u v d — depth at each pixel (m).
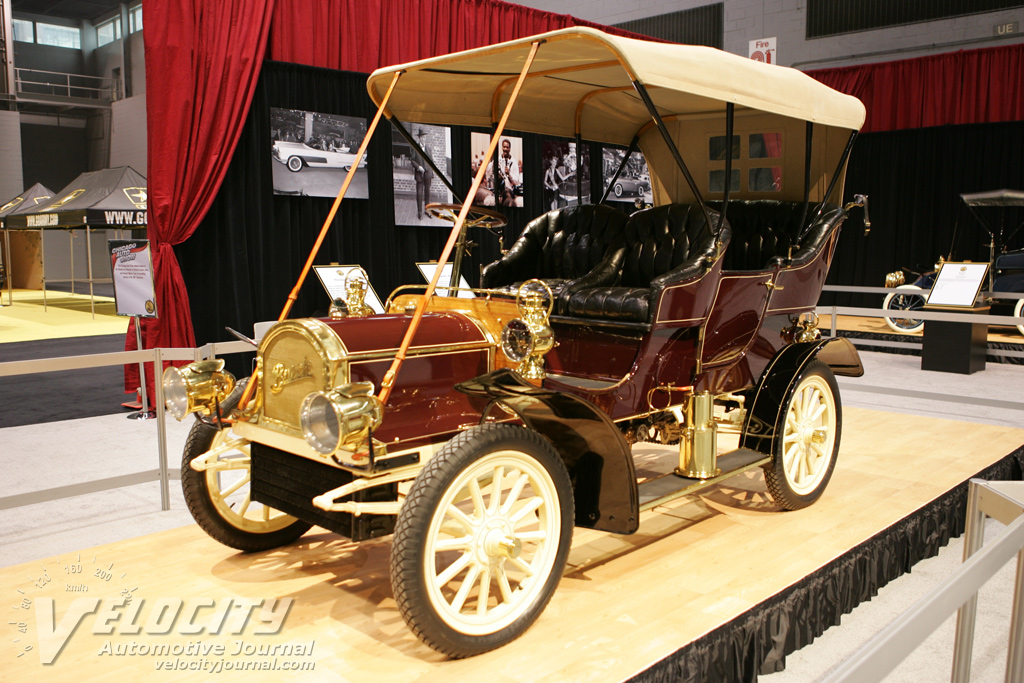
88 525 3.36
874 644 1.10
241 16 5.52
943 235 10.06
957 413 5.48
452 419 2.32
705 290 2.64
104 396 6.29
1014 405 4.77
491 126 3.54
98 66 19.89
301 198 6.06
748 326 2.97
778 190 3.65
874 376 6.97
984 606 2.84
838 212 3.36
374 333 2.22
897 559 2.90
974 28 9.52
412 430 2.21
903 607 2.72
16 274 18.09
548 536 2.10
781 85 2.86
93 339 9.10
